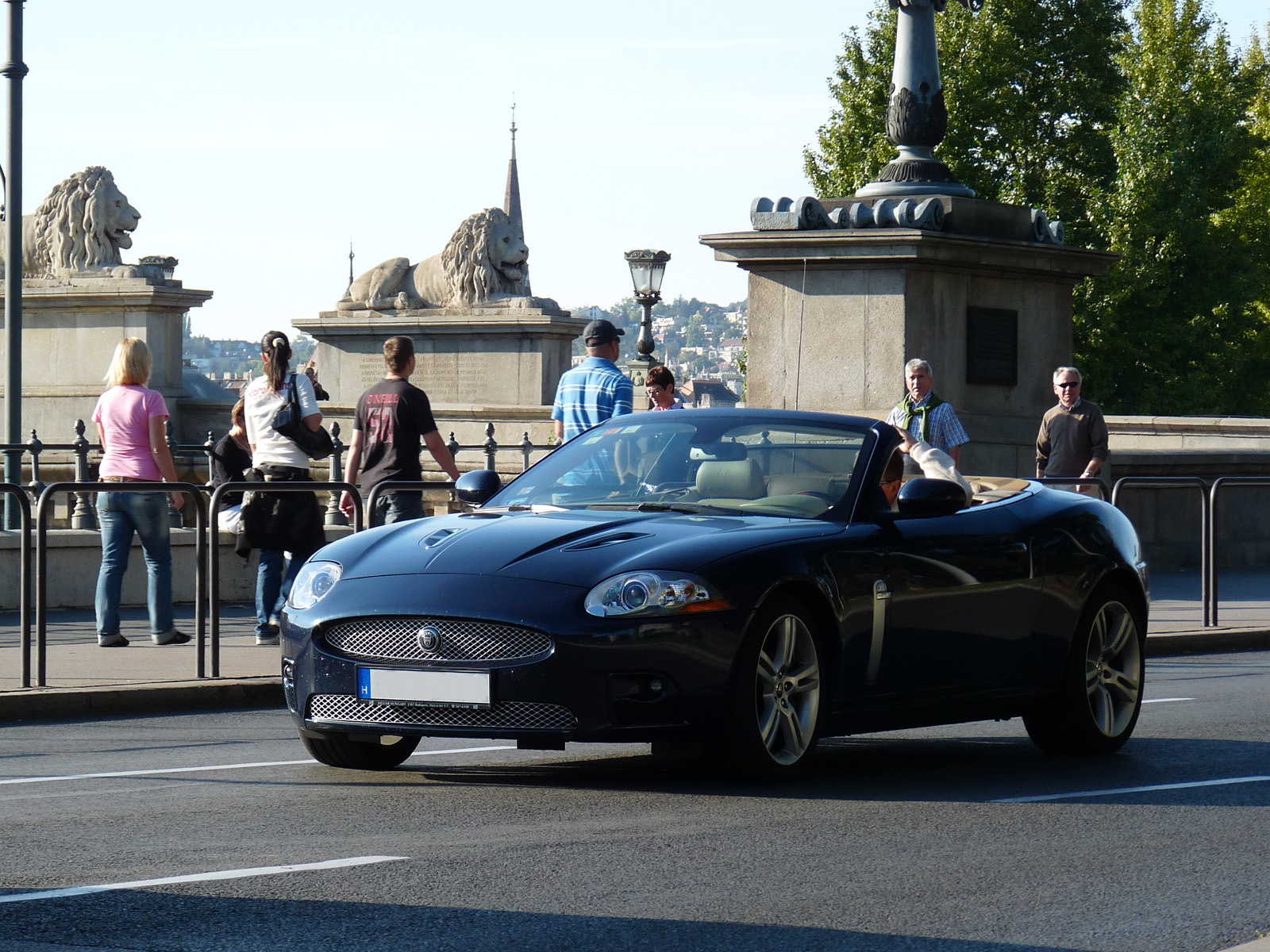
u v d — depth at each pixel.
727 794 10.58
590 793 10.61
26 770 11.56
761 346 25.11
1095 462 22.45
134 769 11.59
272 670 15.98
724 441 12.19
